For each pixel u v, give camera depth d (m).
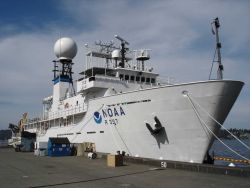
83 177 16.09
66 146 30.75
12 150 45.41
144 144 22.22
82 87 29.06
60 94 39.62
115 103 24.39
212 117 18.94
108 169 19.22
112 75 29.03
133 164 21.53
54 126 38.34
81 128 29.73
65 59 40.31
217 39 19.98
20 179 15.60
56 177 16.19
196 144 19.59
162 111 20.69
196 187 13.13
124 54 31.41
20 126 56.91
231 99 19.09
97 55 31.16
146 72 29.56
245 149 62.19
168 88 20.22
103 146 26.23
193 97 19.23
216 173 16.80
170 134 20.55
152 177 15.90
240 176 15.72
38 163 23.42
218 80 18.42
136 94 22.38
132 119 22.84
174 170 18.41
